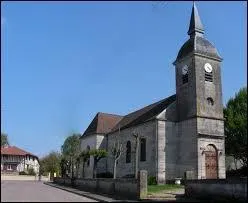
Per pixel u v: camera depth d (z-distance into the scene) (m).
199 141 31.84
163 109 35.03
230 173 40.69
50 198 22.19
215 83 34.31
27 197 22.05
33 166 89.19
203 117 32.66
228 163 47.00
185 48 35.34
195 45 34.44
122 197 23.70
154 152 33.84
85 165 48.09
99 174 43.47
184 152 33.19
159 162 33.09
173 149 33.97
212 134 32.66
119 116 51.53
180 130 34.25
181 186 29.11
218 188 19.64
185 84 34.56
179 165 33.50
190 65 34.31
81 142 51.62
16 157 79.75
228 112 41.88
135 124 38.53
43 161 79.50
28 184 42.06
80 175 49.31
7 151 79.81
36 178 66.12
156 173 32.91
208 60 34.50
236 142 40.59
